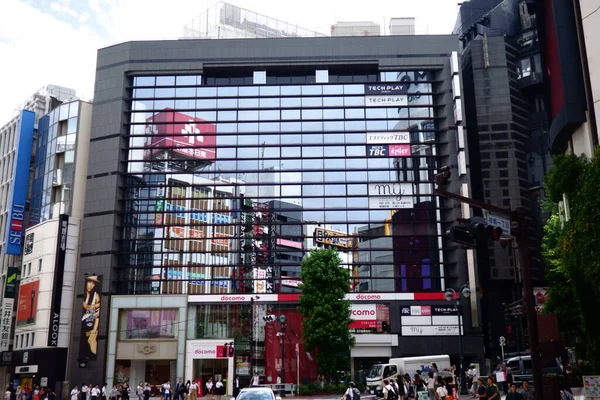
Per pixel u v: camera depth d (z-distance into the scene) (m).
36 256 57.94
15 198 64.25
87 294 53.59
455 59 57.22
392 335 52.12
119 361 53.59
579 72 21.95
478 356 51.56
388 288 53.97
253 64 58.28
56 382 53.06
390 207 55.72
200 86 58.41
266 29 69.12
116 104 57.94
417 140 57.06
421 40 58.47
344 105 57.81
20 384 56.22
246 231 55.75
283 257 55.22
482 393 19.70
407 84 58.25
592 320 17.91
